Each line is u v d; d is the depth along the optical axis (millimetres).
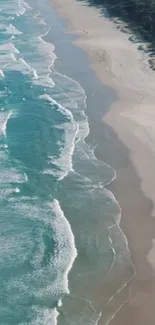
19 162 29797
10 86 39562
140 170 28375
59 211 25641
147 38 48125
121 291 20906
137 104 35500
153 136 31375
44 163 29578
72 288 21297
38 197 26766
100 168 28766
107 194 26656
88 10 59188
